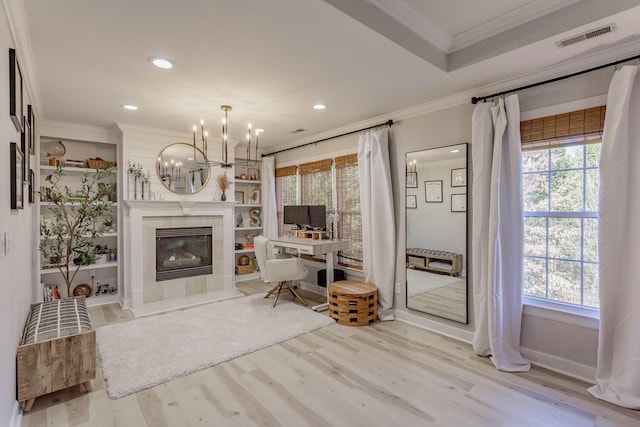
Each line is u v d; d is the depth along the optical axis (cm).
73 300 316
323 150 487
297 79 279
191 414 212
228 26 198
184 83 286
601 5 194
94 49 225
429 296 355
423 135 357
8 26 170
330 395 233
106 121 410
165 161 467
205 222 505
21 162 223
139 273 440
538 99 273
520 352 284
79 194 439
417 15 226
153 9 179
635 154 220
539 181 280
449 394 233
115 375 256
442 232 343
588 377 249
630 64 227
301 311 409
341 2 186
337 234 465
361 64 252
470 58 254
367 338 332
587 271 258
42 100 327
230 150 534
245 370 268
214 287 512
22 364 208
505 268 282
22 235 248
